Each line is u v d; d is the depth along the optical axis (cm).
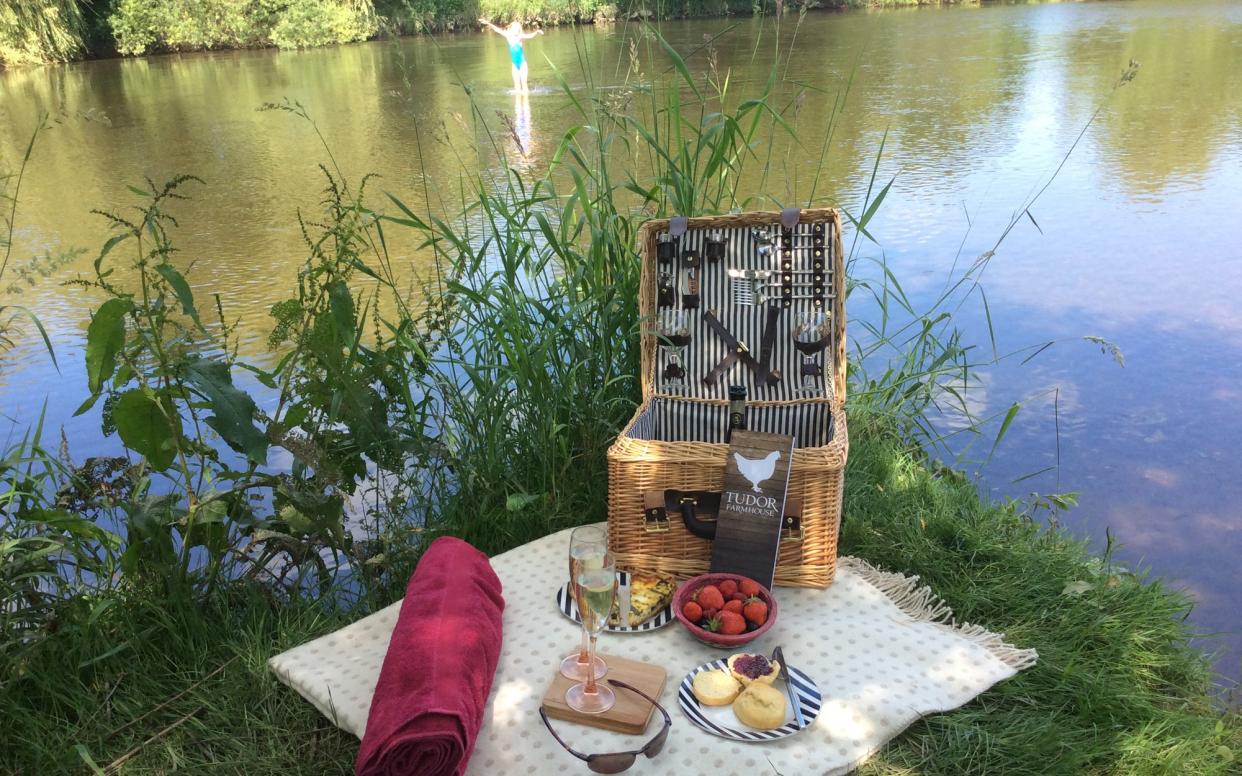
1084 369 438
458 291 304
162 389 233
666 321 304
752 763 185
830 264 299
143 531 236
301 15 1928
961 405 411
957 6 2211
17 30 1714
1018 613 250
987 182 739
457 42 1841
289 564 277
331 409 258
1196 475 346
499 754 188
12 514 236
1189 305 502
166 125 1127
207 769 201
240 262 618
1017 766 193
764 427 298
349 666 223
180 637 235
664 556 258
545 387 302
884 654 221
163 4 1897
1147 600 252
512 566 262
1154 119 950
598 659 210
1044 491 337
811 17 1919
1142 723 206
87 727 212
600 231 317
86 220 729
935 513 297
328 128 1042
